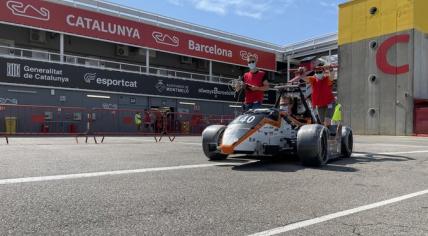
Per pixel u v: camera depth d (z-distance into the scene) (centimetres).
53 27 2330
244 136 654
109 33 2575
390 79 2658
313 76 891
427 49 2658
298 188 490
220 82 3206
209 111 3120
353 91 2869
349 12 2914
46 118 1970
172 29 2909
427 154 959
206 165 682
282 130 719
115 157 781
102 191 444
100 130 1934
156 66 3150
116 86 2562
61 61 2334
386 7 2695
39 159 720
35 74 2208
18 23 2211
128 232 306
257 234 310
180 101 2947
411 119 2541
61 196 414
